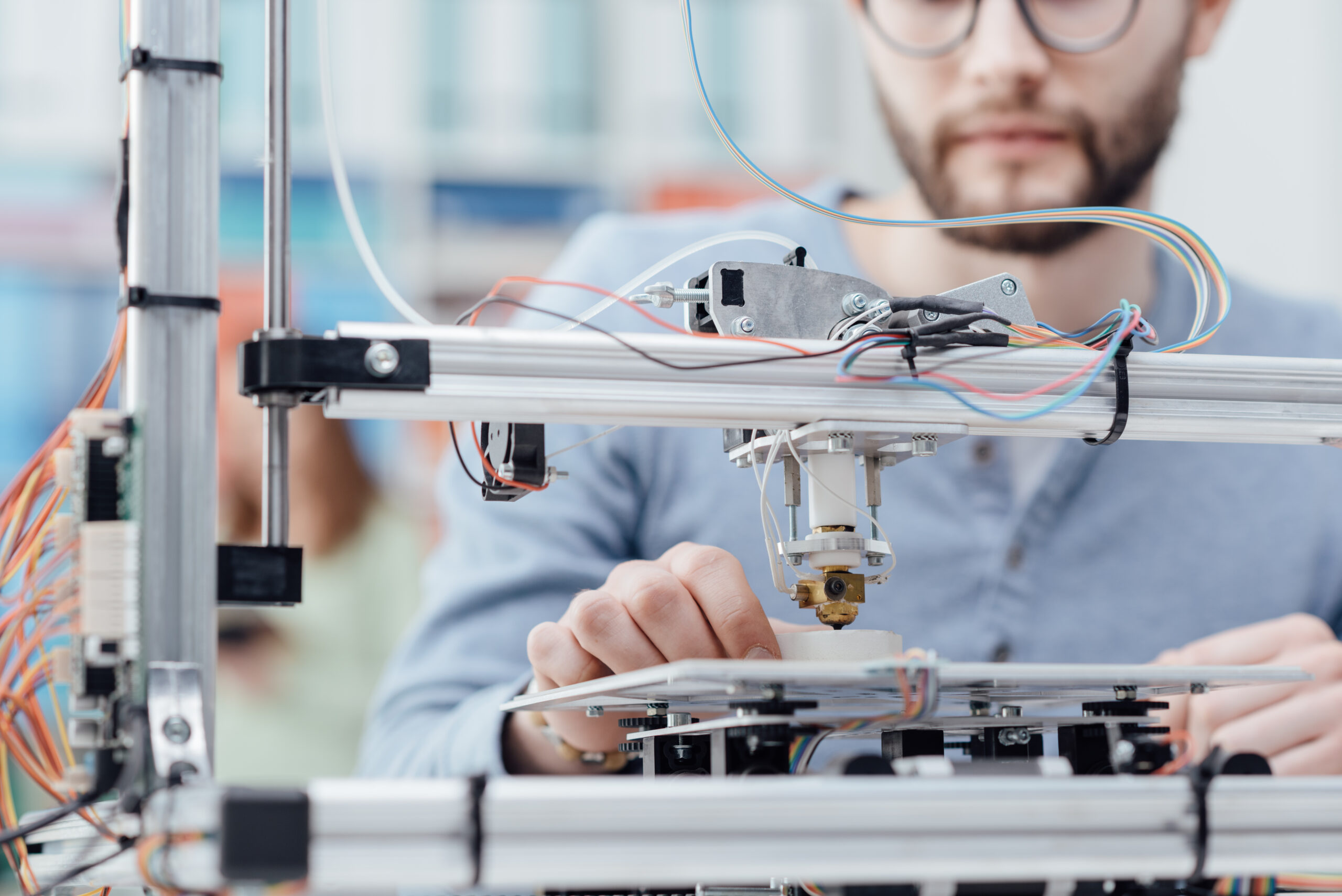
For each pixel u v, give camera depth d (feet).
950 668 1.89
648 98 10.43
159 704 1.98
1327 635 3.57
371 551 9.42
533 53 10.31
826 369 2.32
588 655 2.71
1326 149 9.41
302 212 9.68
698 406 2.26
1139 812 1.82
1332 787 1.89
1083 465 4.98
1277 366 2.54
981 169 4.87
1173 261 5.40
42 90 9.62
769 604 4.85
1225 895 2.06
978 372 2.38
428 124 10.07
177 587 2.11
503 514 4.82
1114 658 4.90
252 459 8.51
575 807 1.69
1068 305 5.11
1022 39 4.70
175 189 2.23
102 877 2.08
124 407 2.25
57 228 9.58
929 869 1.75
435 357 2.18
